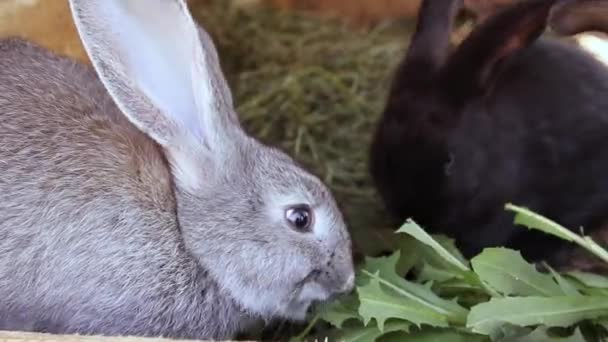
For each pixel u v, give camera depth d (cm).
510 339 99
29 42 113
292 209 105
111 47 102
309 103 148
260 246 105
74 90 109
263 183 106
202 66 103
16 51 110
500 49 116
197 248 106
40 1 122
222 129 105
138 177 106
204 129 105
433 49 119
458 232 118
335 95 149
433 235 115
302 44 159
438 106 116
